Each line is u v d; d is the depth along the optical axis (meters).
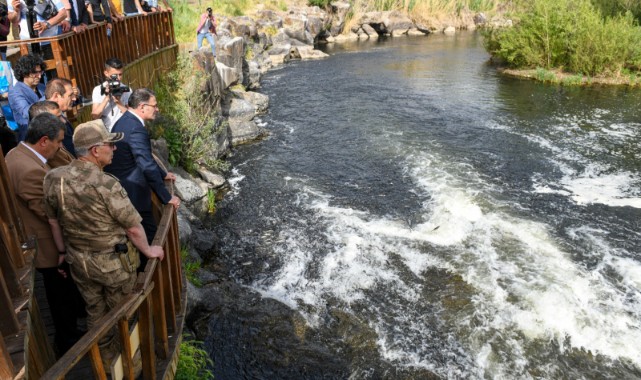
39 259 3.77
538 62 23.80
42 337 3.31
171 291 4.33
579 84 21.48
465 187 11.20
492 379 6.26
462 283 7.96
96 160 3.56
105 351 3.89
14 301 3.11
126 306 3.15
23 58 5.21
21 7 6.98
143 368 3.66
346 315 7.33
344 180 11.72
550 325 7.06
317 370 6.40
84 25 7.97
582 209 10.31
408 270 8.33
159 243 3.84
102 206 3.42
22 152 3.71
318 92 19.69
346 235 9.36
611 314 7.25
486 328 7.02
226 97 15.60
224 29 22.58
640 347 6.71
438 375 6.31
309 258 8.71
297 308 7.48
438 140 14.16
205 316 7.27
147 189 4.82
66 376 3.79
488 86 20.92
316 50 29.22
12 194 3.49
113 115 5.94
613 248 8.90
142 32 11.55
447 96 19.08
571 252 8.77
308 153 13.38
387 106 17.53
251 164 12.78
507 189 11.19
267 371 6.39
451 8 43.47
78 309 4.56
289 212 10.32
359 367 6.44
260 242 9.25
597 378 6.27
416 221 9.83
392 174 11.95
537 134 14.80
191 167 11.19
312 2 37.12
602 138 14.50
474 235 9.31
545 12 23.33
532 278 8.04
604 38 22.03
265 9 31.25
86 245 3.50
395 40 36.62
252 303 7.58
